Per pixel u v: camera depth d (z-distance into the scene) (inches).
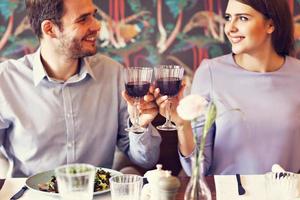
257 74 89.2
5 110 85.3
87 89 88.0
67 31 81.3
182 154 82.6
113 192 60.5
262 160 86.7
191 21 114.3
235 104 88.0
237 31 86.0
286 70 90.0
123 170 100.3
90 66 89.3
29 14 84.3
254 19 84.7
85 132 87.0
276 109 87.1
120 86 90.2
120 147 92.6
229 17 87.4
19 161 86.6
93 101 88.0
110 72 90.5
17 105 85.5
